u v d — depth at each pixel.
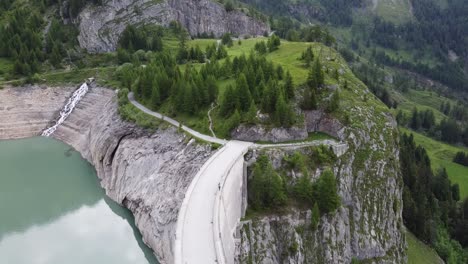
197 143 77.06
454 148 184.25
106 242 72.31
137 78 115.81
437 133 199.50
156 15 184.50
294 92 85.44
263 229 61.44
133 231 75.62
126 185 83.94
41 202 86.81
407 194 101.25
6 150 115.44
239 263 55.28
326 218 67.62
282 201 65.12
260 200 64.38
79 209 83.75
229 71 105.44
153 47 161.25
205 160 71.19
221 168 62.06
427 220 98.62
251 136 77.69
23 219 80.06
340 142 78.19
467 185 146.62
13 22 158.38
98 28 167.50
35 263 65.94
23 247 70.44
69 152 114.12
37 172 101.31
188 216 48.47
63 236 74.12
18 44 152.12
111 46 167.38
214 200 52.16
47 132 128.25
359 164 77.75
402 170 112.31
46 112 132.75
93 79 138.25
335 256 66.94
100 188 93.50
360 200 75.12
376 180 78.12
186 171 71.12
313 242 65.56
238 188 62.19
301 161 70.62
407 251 84.38
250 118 78.56
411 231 98.06
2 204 85.62
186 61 139.12
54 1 179.00
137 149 87.31
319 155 73.50
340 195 72.62
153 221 68.50
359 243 71.94
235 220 58.94
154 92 99.75
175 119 91.62
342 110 83.50
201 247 42.78
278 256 62.19
